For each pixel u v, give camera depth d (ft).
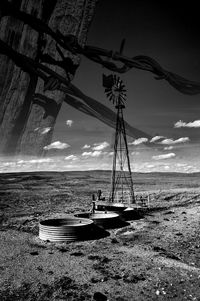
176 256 42.60
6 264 38.58
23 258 41.32
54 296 28.50
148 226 66.03
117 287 30.81
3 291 29.63
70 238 51.90
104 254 43.68
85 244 50.21
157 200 120.06
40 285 31.22
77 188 200.03
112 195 94.48
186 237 55.06
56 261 39.91
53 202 119.55
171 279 33.06
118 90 93.30
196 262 39.63
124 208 86.74
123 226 66.39
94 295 28.30
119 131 95.45
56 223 58.34
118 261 40.06
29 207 103.71
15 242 51.21
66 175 318.04
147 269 36.70
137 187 206.08
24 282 32.09
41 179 268.82
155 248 46.60
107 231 61.31
